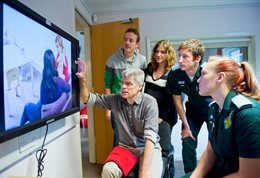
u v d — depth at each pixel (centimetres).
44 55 116
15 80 91
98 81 322
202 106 207
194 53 190
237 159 112
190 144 221
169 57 219
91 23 326
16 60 92
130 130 164
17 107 93
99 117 323
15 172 108
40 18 110
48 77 120
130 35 230
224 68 114
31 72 104
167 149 176
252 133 98
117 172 142
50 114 122
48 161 144
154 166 149
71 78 152
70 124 183
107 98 169
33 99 105
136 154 162
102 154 324
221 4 326
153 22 332
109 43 312
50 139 145
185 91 209
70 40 150
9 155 101
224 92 116
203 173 134
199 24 330
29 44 102
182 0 318
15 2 89
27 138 116
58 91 132
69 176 184
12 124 89
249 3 326
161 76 221
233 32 330
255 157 97
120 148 164
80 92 163
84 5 292
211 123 130
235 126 105
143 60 244
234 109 107
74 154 197
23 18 97
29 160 121
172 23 331
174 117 234
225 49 347
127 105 162
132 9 329
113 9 329
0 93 82
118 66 237
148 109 156
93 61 324
